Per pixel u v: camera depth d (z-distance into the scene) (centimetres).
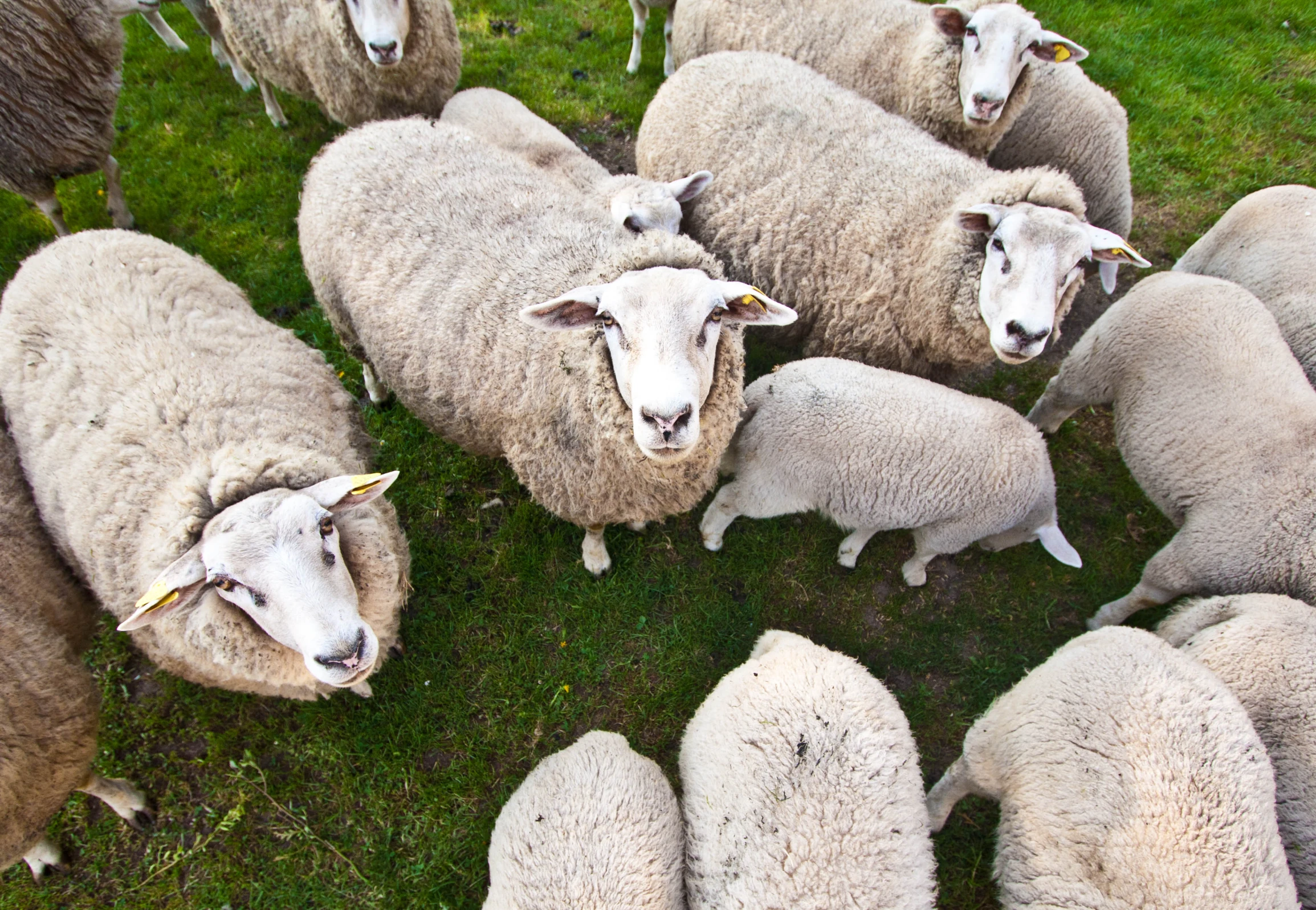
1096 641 134
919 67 199
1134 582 178
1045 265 149
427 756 157
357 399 197
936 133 205
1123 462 193
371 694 158
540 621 169
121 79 199
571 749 139
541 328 128
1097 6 304
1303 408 150
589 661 165
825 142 182
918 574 175
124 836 148
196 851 147
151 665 162
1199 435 156
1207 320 161
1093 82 267
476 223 155
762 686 135
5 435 143
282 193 230
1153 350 165
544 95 264
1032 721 130
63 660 131
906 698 165
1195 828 116
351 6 193
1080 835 121
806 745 128
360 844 149
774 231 182
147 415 133
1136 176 245
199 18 251
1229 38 292
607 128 259
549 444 146
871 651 170
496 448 163
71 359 139
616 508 153
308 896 145
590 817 128
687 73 206
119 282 147
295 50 212
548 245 150
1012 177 160
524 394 145
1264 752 121
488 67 270
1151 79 271
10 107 181
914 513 158
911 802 128
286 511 119
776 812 124
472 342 149
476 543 177
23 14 176
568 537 179
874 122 186
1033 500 158
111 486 129
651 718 161
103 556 129
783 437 156
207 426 132
